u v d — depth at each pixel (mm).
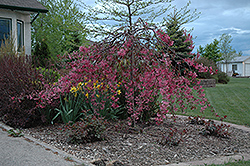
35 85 5062
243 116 6719
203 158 3449
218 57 29078
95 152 3438
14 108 4969
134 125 4676
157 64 4059
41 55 12547
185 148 3783
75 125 4035
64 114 4789
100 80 4316
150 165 3068
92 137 3947
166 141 3867
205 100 4344
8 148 3445
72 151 3475
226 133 4484
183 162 3232
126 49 4230
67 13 15594
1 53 8094
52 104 4980
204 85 14945
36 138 4137
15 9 10805
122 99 5480
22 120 4832
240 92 12250
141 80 4160
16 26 11367
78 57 4340
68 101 5082
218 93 11844
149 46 4367
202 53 29469
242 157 3400
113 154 3377
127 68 4289
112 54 4340
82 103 5121
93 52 4289
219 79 18578
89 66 4094
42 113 4977
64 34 15867
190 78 4188
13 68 5453
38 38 18531
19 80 5090
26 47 12141
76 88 4867
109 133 4375
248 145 4160
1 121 5441
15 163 2883
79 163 2947
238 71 38219
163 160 3262
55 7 18031
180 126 5098
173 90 4090
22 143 3732
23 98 4914
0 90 5648
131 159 3225
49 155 3211
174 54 4363
